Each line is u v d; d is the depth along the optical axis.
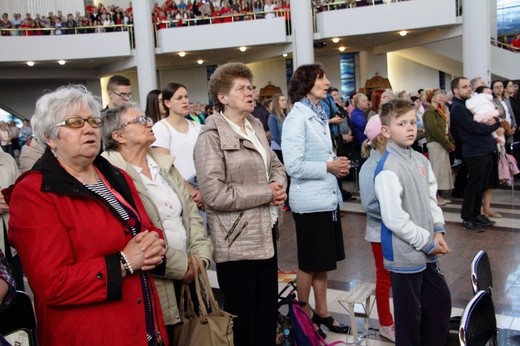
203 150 2.54
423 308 2.65
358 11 13.59
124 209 1.91
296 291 3.44
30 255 1.66
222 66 2.68
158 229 2.06
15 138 16.70
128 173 2.25
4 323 1.83
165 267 2.07
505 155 6.46
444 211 6.39
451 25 12.97
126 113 2.37
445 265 4.46
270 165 2.86
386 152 2.58
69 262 1.69
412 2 13.04
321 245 3.06
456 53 15.49
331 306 3.73
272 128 6.82
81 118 1.78
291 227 6.27
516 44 15.16
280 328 2.91
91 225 1.75
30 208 1.68
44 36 14.94
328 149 3.14
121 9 17.58
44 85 19.36
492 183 5.77
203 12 15.78
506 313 3.44
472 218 5.48
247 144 2.60
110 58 15.60
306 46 13.84
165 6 17.03
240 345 2.60
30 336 1.80
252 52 16.42
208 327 2.11
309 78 3.10
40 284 1.64
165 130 3.37
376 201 3.04
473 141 5.32
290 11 14.30
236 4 15.70
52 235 1.67
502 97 7.56
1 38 14.68
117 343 1.74
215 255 2.55
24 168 3.29
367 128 3.05
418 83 18.67
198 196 3.01
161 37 14.92
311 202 3.03
